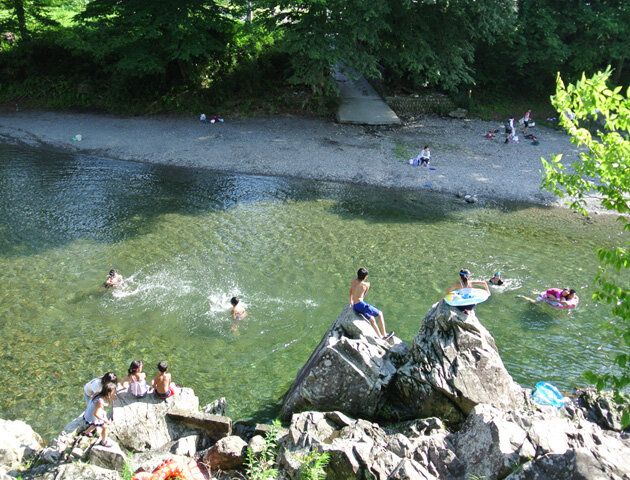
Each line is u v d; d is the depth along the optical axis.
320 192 24.00
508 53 34.06
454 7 29.70
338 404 10.12
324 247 18.66
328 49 28.88
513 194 24.17
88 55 34.91
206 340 13.41
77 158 26.75
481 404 8.56
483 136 30.94
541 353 13.05
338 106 33.44
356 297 11.28
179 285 15.74
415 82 32.56
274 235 19.45
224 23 32.59
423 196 23.92
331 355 10.04
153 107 33.28
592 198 23.92
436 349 9.91
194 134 30.14
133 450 9.26
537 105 35.56
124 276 16.12
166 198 22.55
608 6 32.16
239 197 23.05
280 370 12.39
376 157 27.61
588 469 6.35
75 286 15.45
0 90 34.28
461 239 19.78
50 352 12.58
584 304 15.33
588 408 10.07
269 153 27.86
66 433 9.38
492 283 16.34
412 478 7.09
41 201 21.47
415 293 15.79
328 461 7.84
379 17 28.75
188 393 10.30
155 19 30.81
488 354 9.84
